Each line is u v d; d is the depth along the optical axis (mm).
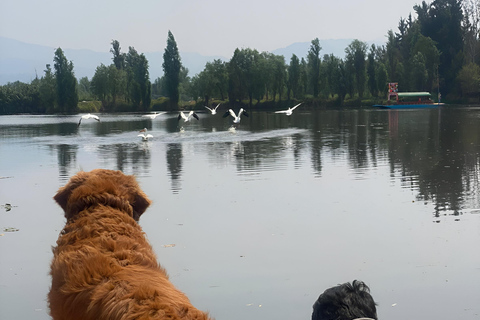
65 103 116375
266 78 114938
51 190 16188
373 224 10969
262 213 12172
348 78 114062
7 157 26312
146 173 19484
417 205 12672
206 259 8906
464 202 12828
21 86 125750
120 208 2561
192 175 18531
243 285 7723
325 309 2172
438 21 121500
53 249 2441
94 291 1956
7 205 13750
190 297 7305
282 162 21562
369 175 17469
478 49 125125
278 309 6855
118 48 167500
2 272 8531
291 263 8617
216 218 11758
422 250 9148
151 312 1758
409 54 125562
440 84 116438
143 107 119125
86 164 22891
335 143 29516
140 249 2305
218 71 118750
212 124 54688
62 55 116375
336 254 9047
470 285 7523
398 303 6984
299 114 76750
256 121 58656
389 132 36844
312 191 14773
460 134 33281
